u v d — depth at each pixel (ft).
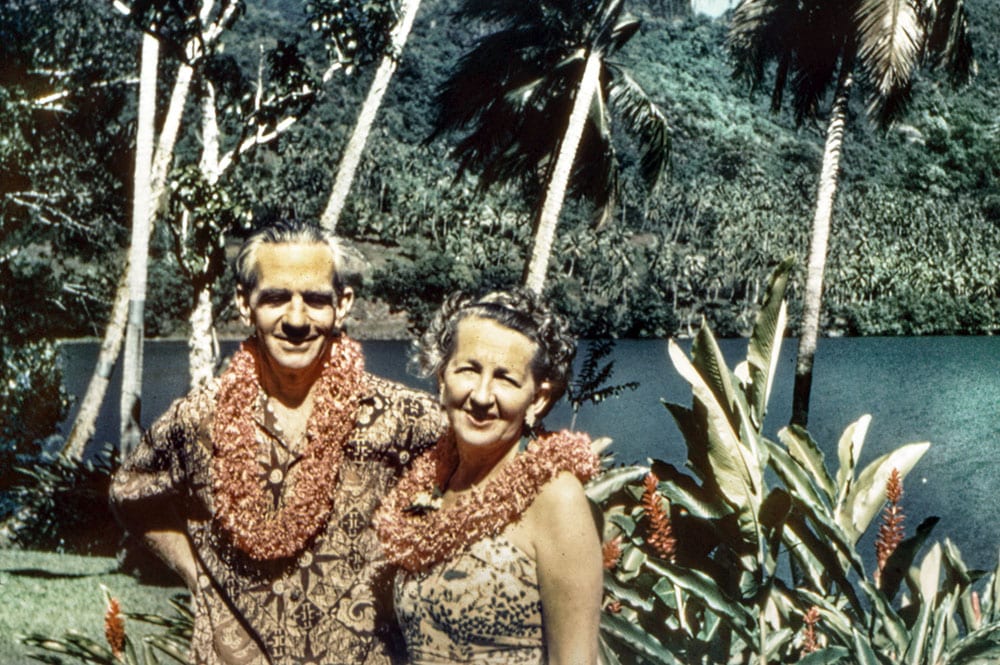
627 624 9.75
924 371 314.55
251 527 8.04
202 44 43.19
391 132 549.95
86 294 78.48
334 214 55.83
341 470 8.18
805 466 11.96
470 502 6.97
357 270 8.43
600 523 7.34
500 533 6.91
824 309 520.01
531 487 6.83
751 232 542.98
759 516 10.70
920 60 70.54
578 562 6.79
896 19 67.31
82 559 44.01
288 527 8.03
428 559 7.06
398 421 8.25
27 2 73.51
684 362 11.16
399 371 283.79
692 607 11.39
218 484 8.16
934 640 10.49
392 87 575.79
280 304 8.06
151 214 57.52
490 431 7.02
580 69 75.61
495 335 6.99
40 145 76.07
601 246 463.01
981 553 81.56
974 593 12.18
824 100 79.36
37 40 74.69
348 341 8.40
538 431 7.30
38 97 76.02
